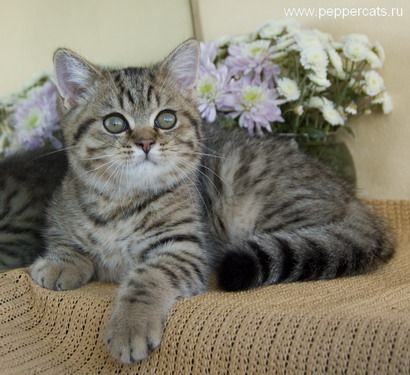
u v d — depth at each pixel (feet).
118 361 1.30
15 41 2.44
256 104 1.93
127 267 1.61
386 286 1.49
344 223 1.69
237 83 1.96
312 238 1.60
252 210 1.73
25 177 1.93
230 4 2.30
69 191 1.65
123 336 1.27
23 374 1.28
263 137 1.88
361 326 1.18
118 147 1.53
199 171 1.74
